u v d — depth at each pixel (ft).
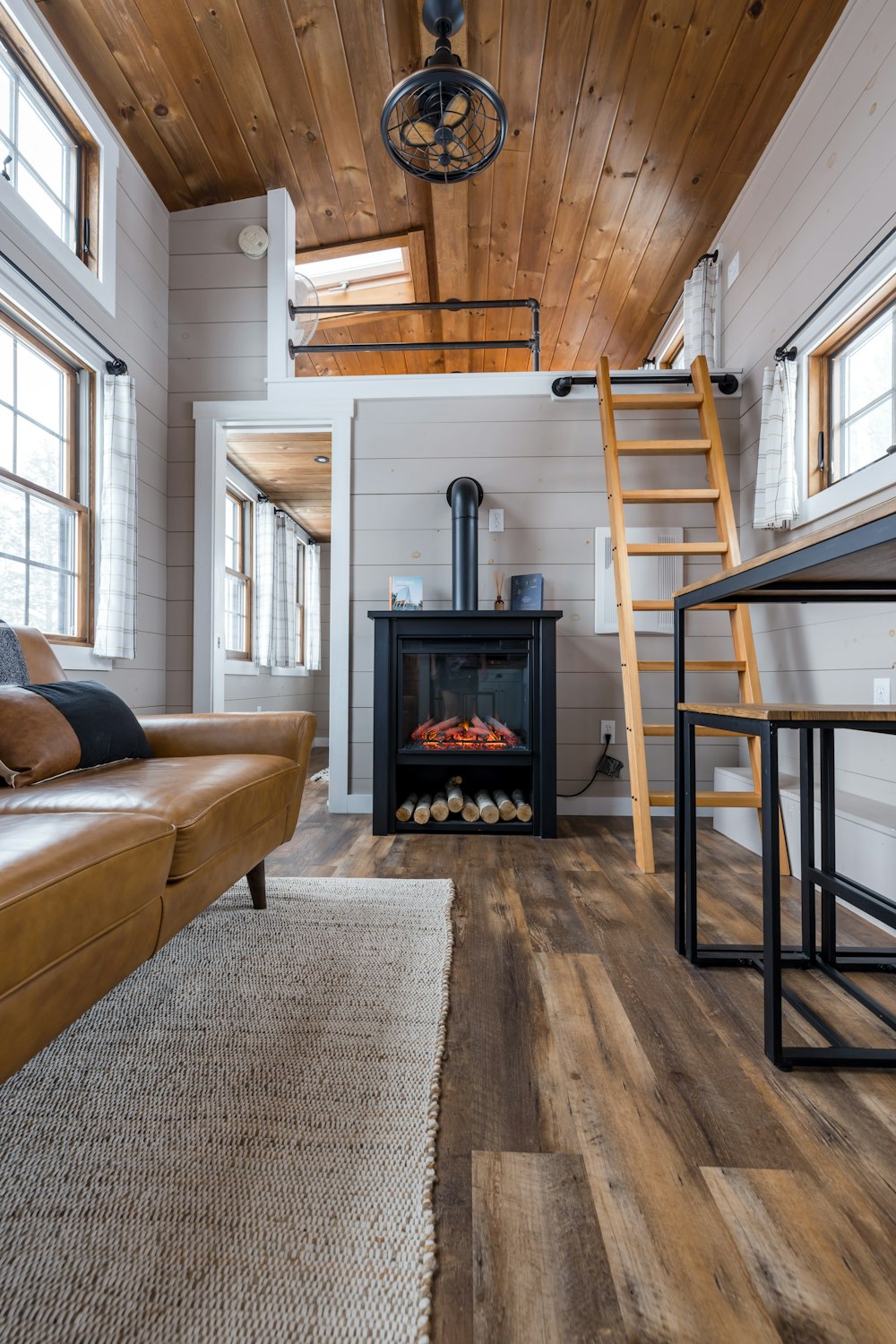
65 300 8.46
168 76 9.12
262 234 11.35
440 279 13.39
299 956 5.25
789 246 9.26
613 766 10.88
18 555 8.14
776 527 9.24
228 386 11.44
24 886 2.56
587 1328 2.22
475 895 6.88
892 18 7.04
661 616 10.92
